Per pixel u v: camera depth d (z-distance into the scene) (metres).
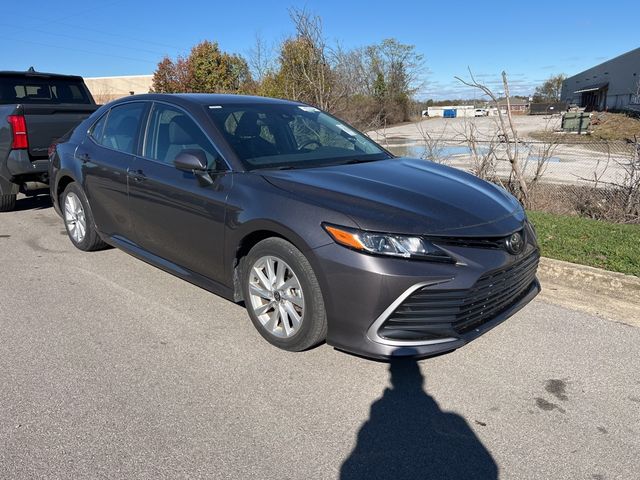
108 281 4.86
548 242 5.53
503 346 3.63
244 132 4.04
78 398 3.00
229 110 4.25
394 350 2.96
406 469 2.46
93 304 4.34
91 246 5.55
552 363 3.40
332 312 3.10
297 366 3.35
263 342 3.67
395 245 2.93
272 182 3.50
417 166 4.21
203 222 3.80
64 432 2.69
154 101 4.59
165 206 4.12
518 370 3.32
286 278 3.39
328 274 3.05
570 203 8.18
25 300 4.42
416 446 2.62
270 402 2.98
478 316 3.17
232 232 3.57
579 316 4.10
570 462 2.51
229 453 2.55
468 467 2.48
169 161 4.20
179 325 3.95
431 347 2.98
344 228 3.02
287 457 2.53
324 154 4.21
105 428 2.73
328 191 3.31
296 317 3.35
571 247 5.34
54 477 2.38
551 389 3.12
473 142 8.29
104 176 4.84
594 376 3.25
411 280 2.89
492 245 3.16
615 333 3.82
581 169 13.43
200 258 3.94
